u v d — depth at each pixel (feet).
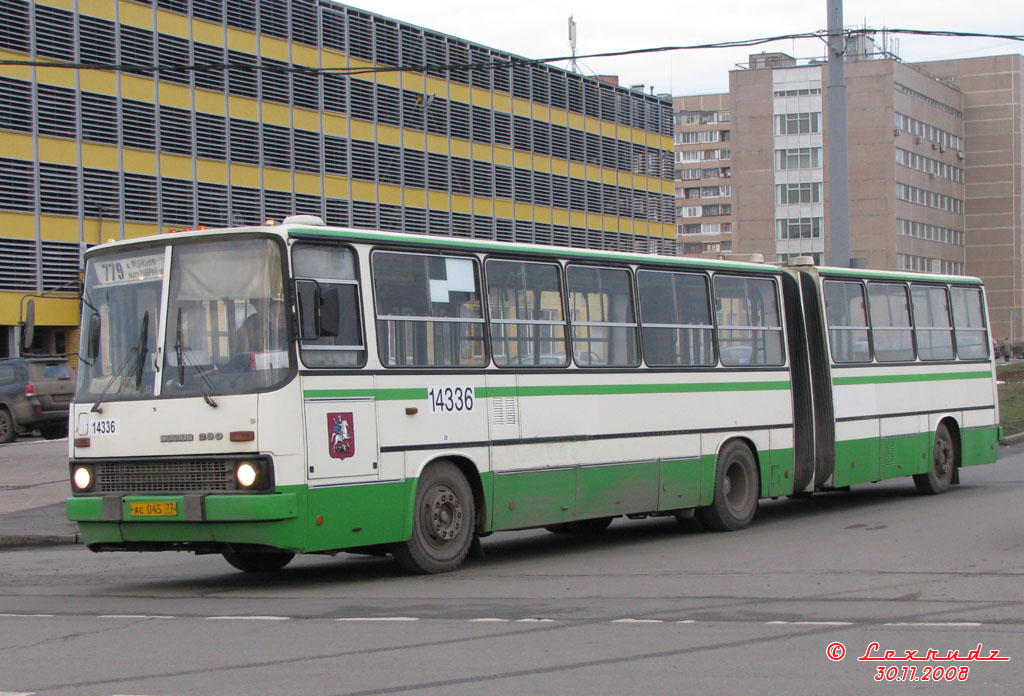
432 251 41.55
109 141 123.85
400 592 36.94
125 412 38.04
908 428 64.28
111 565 46.83
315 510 36.65
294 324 36.76
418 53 145.28
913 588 35.27
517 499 43.50
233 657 27.02
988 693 22.90
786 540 48.49
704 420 51.85
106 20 123.03
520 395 43.91
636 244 178.19
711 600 34.04
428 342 40.96
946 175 366.02
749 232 340.80
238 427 36.22
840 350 59.98
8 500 64.64
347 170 138.00
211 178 128.77
